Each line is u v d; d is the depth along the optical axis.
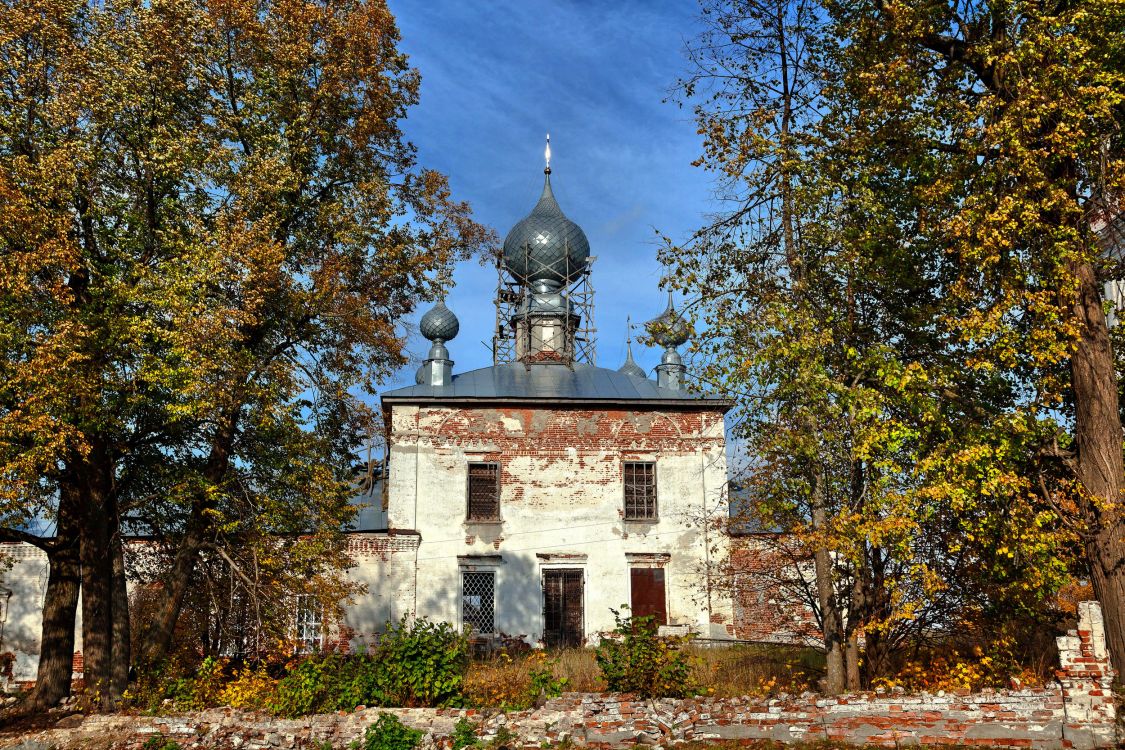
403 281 21.31
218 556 19.72
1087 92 12.95
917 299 16.30
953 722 12.94
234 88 19.69
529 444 30.98
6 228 15.66
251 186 18.30
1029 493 14.41
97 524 17.78
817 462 14.60
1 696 18.27
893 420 13.84
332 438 21.00
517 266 39.22
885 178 15.94
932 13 14.70
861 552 14.05
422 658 15.27
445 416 31.02
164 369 16.20
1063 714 12.63
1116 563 13.66
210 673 17.16
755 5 16.12
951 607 15.30
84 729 15.13
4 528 17.94
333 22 19.66
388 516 29.88
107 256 17.84
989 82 14.94
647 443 31.28
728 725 13.51
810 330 14.37
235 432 19.45
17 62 16.75
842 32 15.88
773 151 15.05
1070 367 14.73
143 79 17.56
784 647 21.31
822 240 15.02
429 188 21.61
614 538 30.34
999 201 13.45
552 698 14.38
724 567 21.84
